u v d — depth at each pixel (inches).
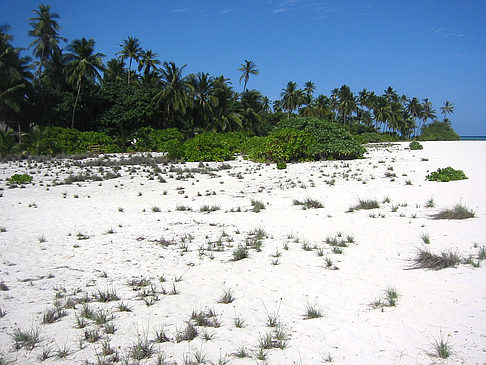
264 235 385.4
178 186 736.3
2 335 179.3
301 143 1007.6
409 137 4537.4
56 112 1849.2
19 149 1228.5
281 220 458.0
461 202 481.4
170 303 223.0
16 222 459.8
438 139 3703.3
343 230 394.6
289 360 156.9
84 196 650.2
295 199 586.6
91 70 1722.4
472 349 157.8
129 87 1945.1
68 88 1955.0
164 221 466.6
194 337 179.6
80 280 263.7
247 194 652.1
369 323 188.7
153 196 648.4
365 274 262.4
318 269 278.5
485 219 391.2
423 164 872.9
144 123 1867.6
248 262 302.2
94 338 175.5
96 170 936.3
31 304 218.5
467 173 714.2
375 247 326.6
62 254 327.6
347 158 1029.2
